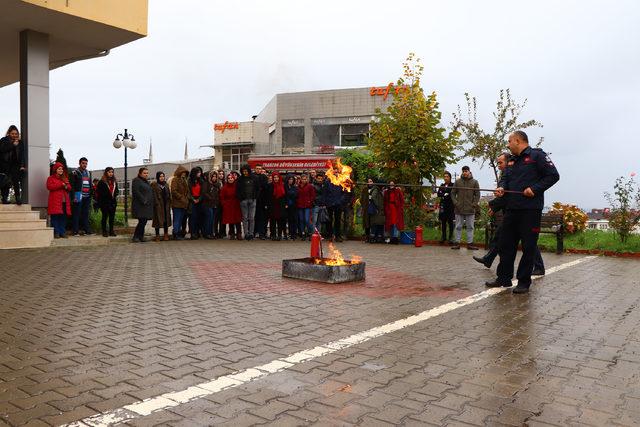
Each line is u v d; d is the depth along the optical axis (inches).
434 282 313.0
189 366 155.9
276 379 145.0
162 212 577.3
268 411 123.4
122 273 340.5
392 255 467.2
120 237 567.2
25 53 549.3
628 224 513.7
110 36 577.0
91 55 641.0
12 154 514.0
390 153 621.9
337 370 153.2
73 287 287.9
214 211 627.5
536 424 118.3
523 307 243.0
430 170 633.0
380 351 172.4
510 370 154.9
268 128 1929.1
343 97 1633.9
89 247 503.8
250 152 1931.6
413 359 164.2
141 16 569.9
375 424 117.0
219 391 135.9
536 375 150.9
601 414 124.0
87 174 563.8
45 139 556.7
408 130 619.5
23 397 131.3
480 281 317.7
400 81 652.1
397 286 298.0
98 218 635.5
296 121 1686.8
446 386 141.2
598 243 515.8
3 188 523.2
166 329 199.0
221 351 171.3
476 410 125.5
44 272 341.1
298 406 126.6
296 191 615.2
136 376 146.9
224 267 372.2
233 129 1955.0
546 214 501.7
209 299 257.4
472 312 231.6
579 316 225.1
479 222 684.1
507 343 183.5
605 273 358.0
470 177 523.8
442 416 121.6
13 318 214.7
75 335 189.6
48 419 118.0
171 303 247.1
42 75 559.8
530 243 278.7
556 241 538.3
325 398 131.8
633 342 185.9
